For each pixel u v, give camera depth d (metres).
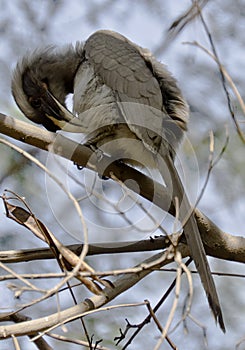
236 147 13.27
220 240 9.73
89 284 8.46
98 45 11.15
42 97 12.20
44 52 12.26
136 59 10.77
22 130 9.41
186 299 7.79
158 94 10.43
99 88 10.60
